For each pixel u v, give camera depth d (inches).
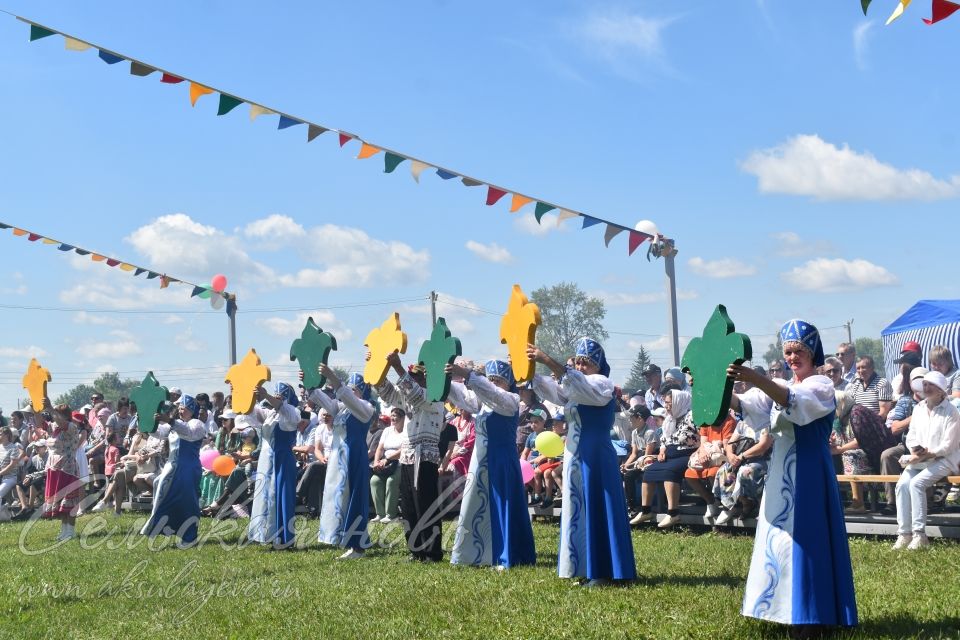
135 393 438.6
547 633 218.7
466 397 339.9
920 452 321.1
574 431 281.9
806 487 203.5
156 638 245.6
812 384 204.1
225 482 540.1
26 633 260.4
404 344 347.9
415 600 266.5
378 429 504.1
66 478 485.1
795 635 203.0
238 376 417.7
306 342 388.8
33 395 488.7
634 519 411.8
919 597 238.4
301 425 524.1
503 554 318.3
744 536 373.1
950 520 337.1
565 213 421.1
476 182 399.2
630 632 214.4
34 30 334.0
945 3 204.8
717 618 222.7
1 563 395.5
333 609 263.9
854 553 317.1
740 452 377.1
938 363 348.2
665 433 407.8
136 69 346.9
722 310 209.6
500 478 321.4
